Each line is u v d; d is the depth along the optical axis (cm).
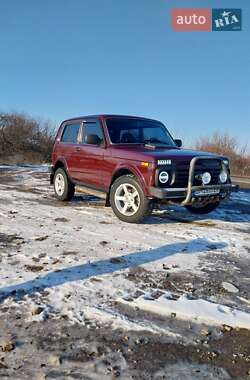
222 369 225
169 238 512
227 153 3156
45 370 218
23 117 3547
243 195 1088
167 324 275
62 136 841
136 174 583
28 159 3262
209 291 337
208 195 579
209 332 266
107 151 657
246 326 275
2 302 297
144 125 729
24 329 260
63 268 378
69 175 785
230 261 424
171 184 561
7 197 860
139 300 308
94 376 214
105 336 256
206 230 570
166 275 371
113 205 625
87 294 318
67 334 256
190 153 604
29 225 566
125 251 445
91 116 744
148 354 238
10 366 220
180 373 220
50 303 299
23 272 362
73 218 632
